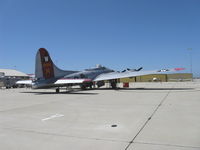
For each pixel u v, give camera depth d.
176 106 11.40
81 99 16.55
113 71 34.47
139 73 28.02
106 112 10.09
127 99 15.73
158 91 23.39
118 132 6.41
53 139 5.88
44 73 23.83
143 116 8.80
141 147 5.01
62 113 10.14
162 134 6.05
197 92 20.73
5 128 7.27
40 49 23.47
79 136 6.10
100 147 5.10
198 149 4.80
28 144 5.51
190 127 6.77
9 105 13.75
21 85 50.03
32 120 8.57
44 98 18.20
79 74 28.48
